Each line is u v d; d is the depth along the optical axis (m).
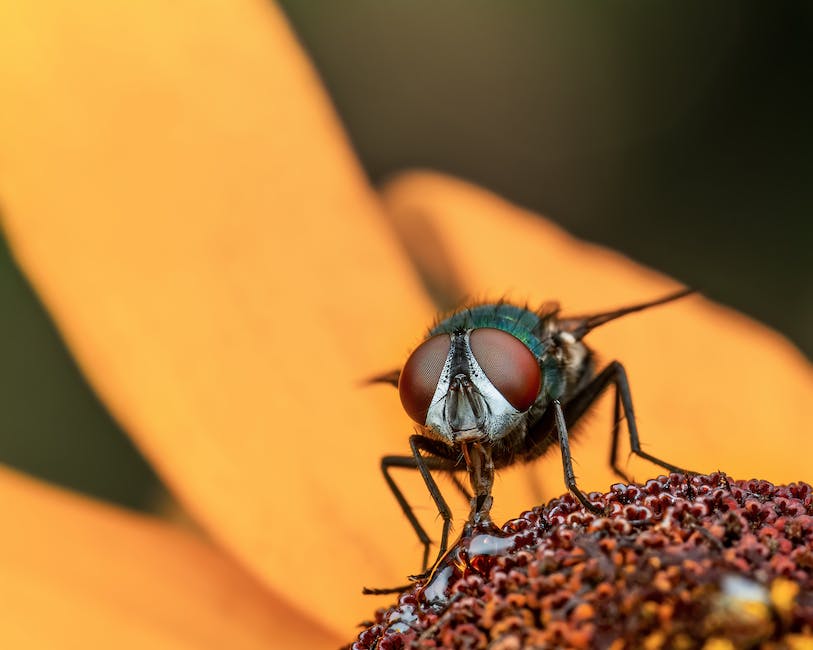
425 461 0.06
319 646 0.06
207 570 0.06
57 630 0.06
